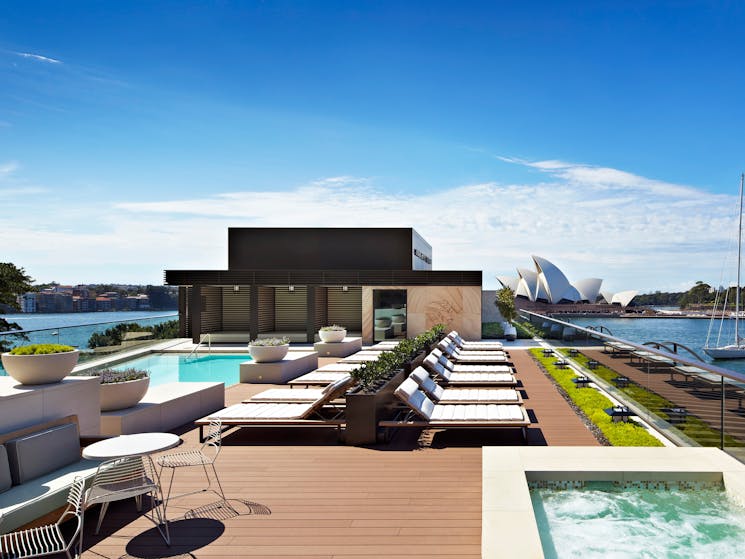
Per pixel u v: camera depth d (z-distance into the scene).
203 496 4.95
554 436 6.92
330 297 23.53
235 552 3.84
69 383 5.74
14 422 5.02
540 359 14.88
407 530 4.16
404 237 23.66
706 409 5.71
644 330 51.59
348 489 5.09
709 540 3.93
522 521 3.63
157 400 7.80
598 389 10.06
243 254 23.84
